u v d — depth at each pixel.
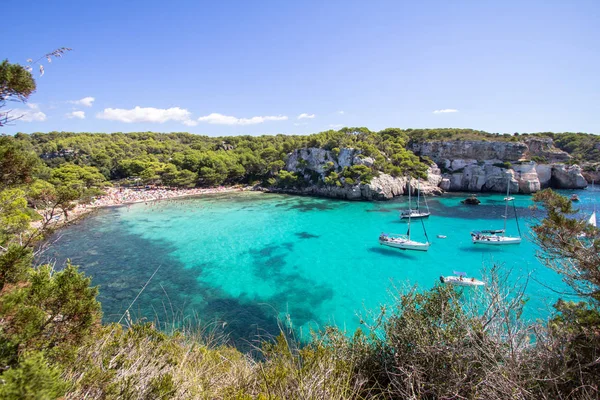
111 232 46.28
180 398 4.25
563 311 5.64
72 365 3.86
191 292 25.94
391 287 26.94
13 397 2.38
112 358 4.59
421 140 104.50
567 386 4.21
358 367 5.52
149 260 34.09
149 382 4.23
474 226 49.09
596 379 4.08
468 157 95.75
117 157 98.56
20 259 3.62
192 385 4.64
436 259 34.16
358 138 99.06
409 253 36.53
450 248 38.09
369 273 30.39
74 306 3.68
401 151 93.56
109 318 20.66
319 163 87.56
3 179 4.15
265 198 78.88
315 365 5.14
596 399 3.71
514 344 4.72
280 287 27.22
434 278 28.80
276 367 5.19
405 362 5.13
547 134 115.81
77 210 59.53
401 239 39.62
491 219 53.72
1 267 3.50
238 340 18.12
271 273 30.50
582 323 4.99
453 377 4.47
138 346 5.45
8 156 3.95
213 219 55.16
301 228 48.84
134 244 40.25
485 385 4.24
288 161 98.50
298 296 25.42
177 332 7.69
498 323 4.93
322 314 22.38
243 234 45.31
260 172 102.44
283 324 20.73
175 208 65.44
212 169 92.88
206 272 30.69
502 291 5.97
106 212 61.28
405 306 5.97
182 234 45.31
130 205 68.94
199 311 22.48
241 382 4.94
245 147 120.62
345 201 74.19
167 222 52.91
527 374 4.26
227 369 5.73
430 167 92.88
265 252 37.19
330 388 4.47
